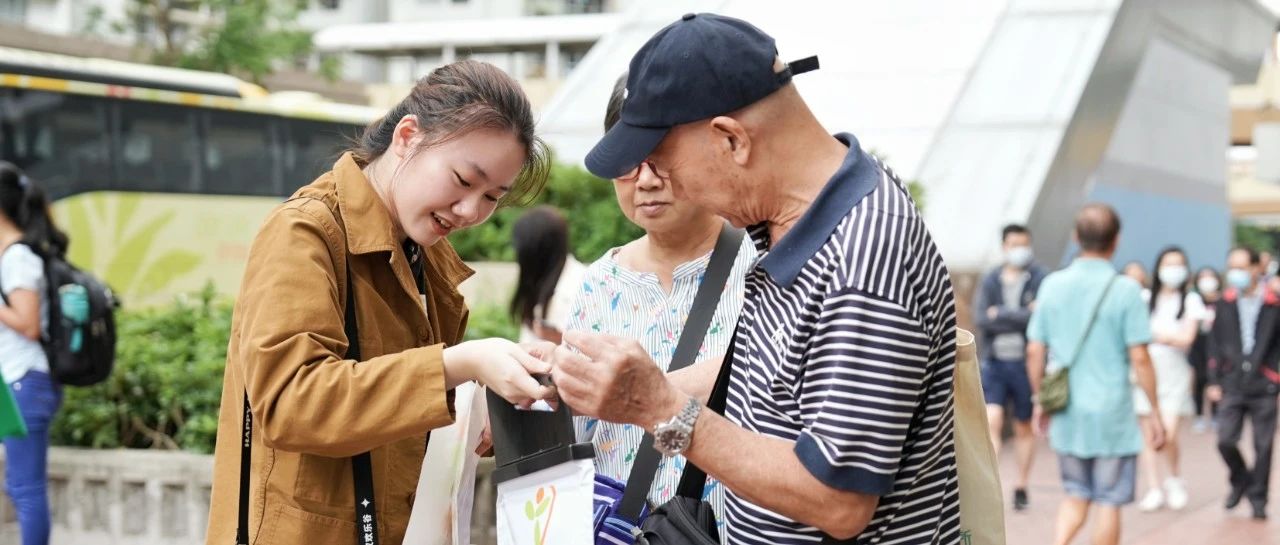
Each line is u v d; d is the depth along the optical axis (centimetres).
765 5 2006
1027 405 877
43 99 1370
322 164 274
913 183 1456
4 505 653
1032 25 1850
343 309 244
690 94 212
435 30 4506
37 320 563
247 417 245
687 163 217
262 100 1566
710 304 307
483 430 278
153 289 1442
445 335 281
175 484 601
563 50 4469
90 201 1395
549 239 577
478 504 530
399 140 247
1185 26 2114
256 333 229
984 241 1516
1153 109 2028
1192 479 1057
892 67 1834
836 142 223
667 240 321
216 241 1503
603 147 223
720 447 208
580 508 230
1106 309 613
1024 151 1636
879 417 200
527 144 247
